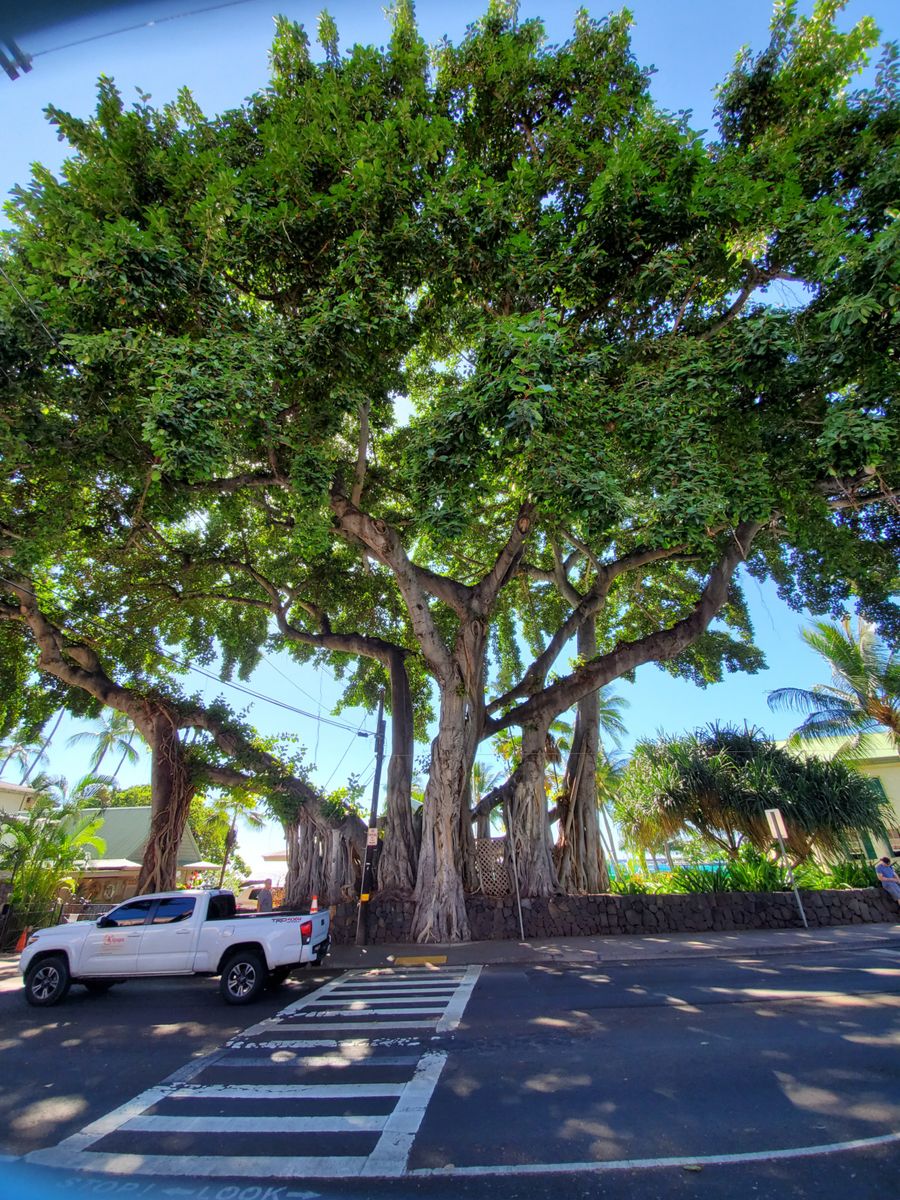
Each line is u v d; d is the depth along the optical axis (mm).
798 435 10375
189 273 10195
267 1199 3371
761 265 11422
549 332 9703
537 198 11719
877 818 18906
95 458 11836
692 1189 3311
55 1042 6781
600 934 14156
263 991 9469
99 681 16969
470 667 15203
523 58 12180
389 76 12602
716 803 19516
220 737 17797
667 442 9461
